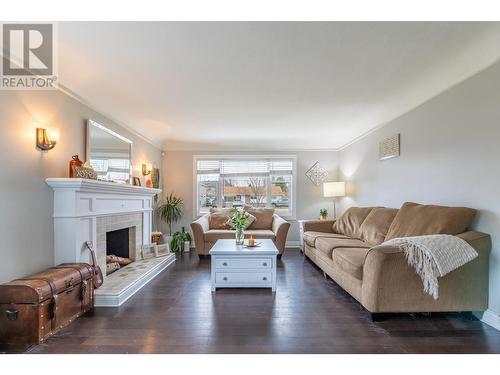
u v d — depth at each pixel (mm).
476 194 2488
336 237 4164
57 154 2797
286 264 4562
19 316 2039
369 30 2076
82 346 2045
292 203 6219
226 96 3424
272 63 2582
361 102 3619
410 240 2418
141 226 4578
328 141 5965
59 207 2738
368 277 2475
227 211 5746
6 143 2209
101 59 2492
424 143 3209
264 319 2496
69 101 2990
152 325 2375
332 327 2342
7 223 2207
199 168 6246
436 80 2875
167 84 3053
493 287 2342
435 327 2334
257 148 6215
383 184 4195
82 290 2572
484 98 2383
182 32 2090
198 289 3332
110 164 3812
